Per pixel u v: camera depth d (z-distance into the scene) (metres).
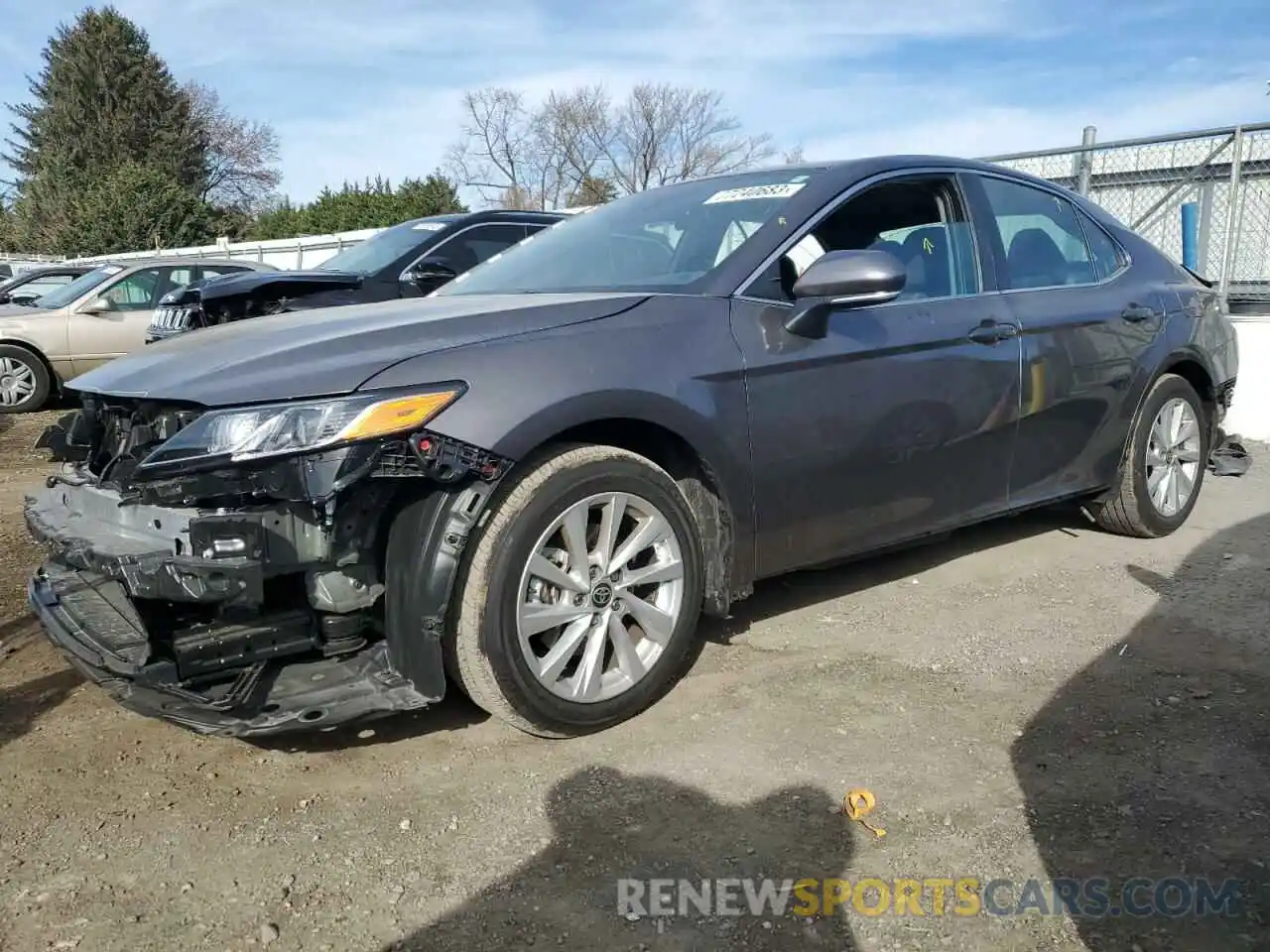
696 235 3.69
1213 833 2.49
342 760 2.95
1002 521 5.28
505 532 2.77
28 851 2.53
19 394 10.62
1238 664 3.44
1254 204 7.89
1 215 55.41
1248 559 4.56
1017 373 3.99
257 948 2.18
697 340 3.15
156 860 2.49
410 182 36.47
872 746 2.95
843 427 3.46
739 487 3.23
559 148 37.97
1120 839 2.48
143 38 54.84
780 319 3.35
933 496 3.81
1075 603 4.08
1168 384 4.75
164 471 2.56
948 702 3.22
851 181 3.73
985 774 2.79
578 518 2.91
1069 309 4.23
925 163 4.00
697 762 2.88
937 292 3.85
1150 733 2.99
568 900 2.31
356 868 2.45
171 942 2.21
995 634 3.78
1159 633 3.74
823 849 2.47
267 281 6.84
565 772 2.86
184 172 55.84
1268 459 6.78
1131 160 8.42
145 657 2.66
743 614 4.01
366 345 2.79
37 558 4.94
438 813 2.67
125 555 2.58
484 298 3.48
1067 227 4.54
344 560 2.68
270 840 2.57
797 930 2.20
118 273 11.21
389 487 2.74
